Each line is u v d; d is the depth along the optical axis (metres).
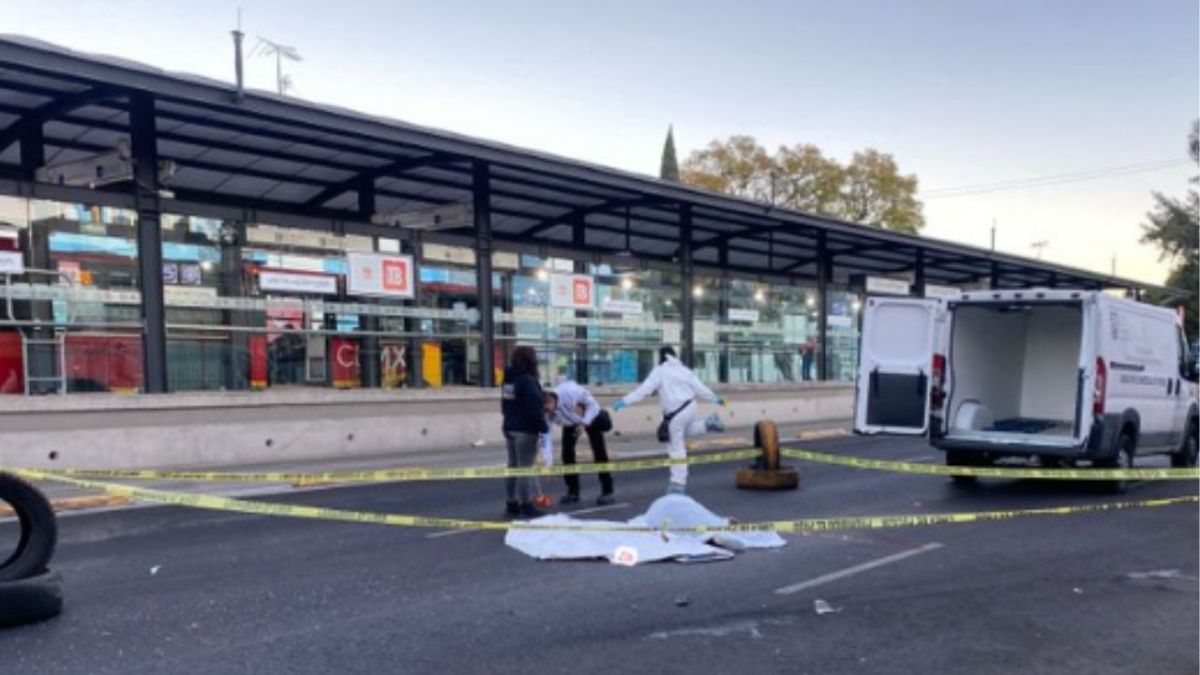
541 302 20.53
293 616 5.86
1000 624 5.63
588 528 8.09
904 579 6.76
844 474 13.06
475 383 19.00
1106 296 11.18
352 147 16.47
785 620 5.72
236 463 14.54
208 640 5.37
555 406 10.28
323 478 8.27
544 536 8.02
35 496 6.00
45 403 12.63
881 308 12.09
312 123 13.95
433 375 18.41
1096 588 6.49
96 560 7.60
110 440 13.28
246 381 15.85
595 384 21.50
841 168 48.09
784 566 7.16
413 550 7.86
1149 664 4.91
